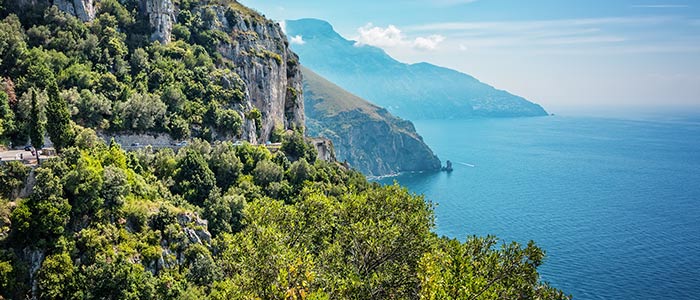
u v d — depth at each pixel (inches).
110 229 2984.7
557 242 7864.2
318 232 2182.6
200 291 2997.0
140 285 2832.2
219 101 5713.6
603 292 5974.4
